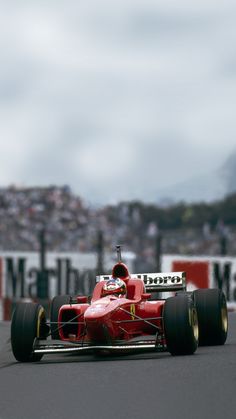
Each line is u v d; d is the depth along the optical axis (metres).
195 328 43.38
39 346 43.50
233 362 38.88
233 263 130.12
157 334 42.69
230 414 26.55
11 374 38.59
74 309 45.28
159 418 26.52
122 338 44.62
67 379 35.72
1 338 59.06
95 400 30.14
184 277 50.09
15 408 29.44
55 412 28.31
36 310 43.62
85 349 42.25
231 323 70.50
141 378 34.75
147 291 50.06
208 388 31.52
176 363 39.16
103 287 46.09
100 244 119.12
